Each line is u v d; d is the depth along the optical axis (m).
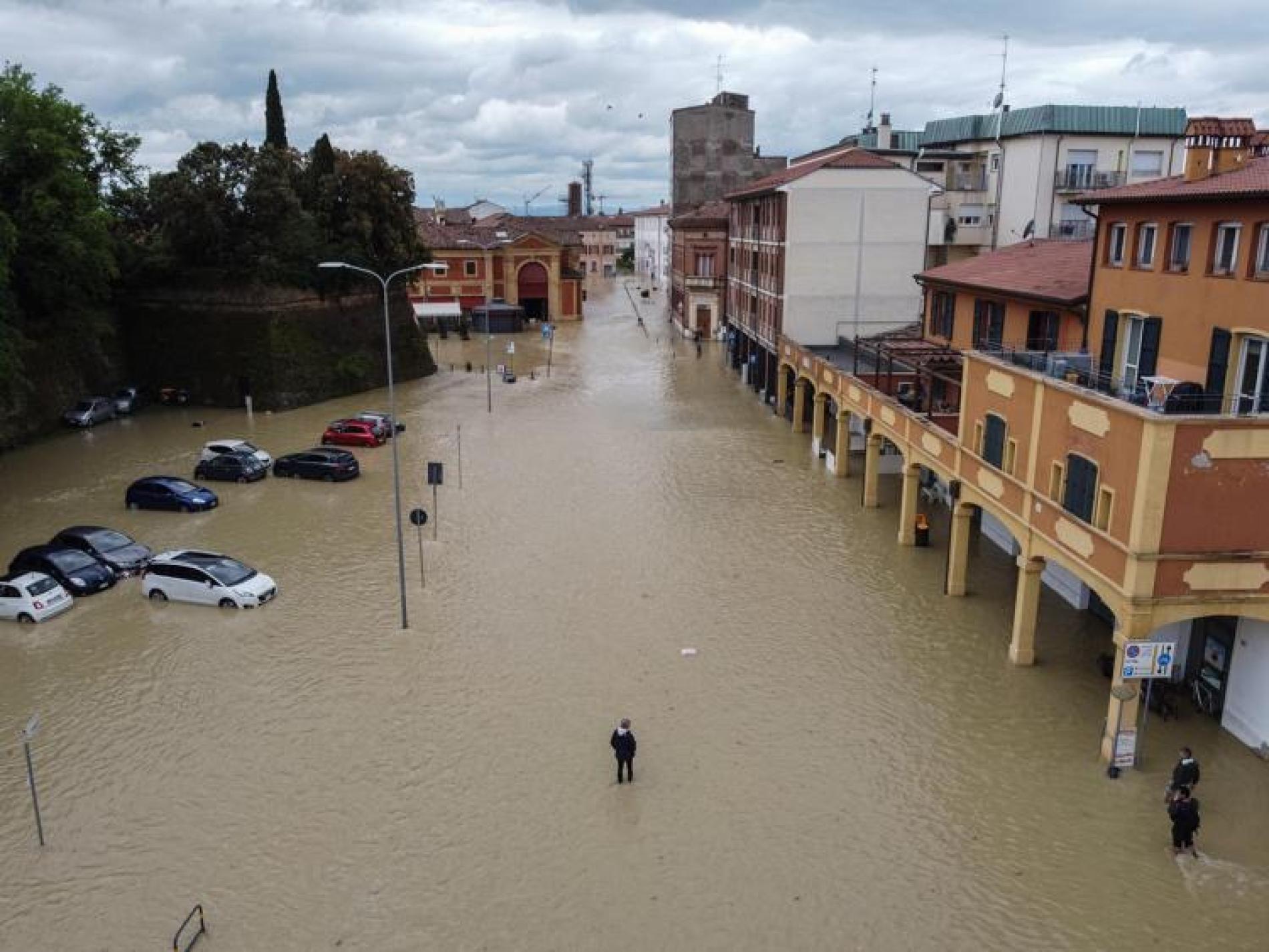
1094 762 21.39
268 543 35.56
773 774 21.14
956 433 34.19
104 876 18.11
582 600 30.30
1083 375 25.00
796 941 16.42
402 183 68.81
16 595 28.88
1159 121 53.88
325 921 16.95
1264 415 19.31
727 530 36.78
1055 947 16.25
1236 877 17.80
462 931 16.70
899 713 23.52
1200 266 23.89
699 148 109.19
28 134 48.91
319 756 21.92
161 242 61.03
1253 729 21.55
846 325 54.94
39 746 22.41
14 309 46.81
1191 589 19.88
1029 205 55.19
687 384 68.81
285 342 60.34
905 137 65.12
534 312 106.62
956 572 30.14
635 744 21.14
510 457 47.94
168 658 26.64
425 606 29.94
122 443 51.25
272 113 71.62
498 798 20.36
